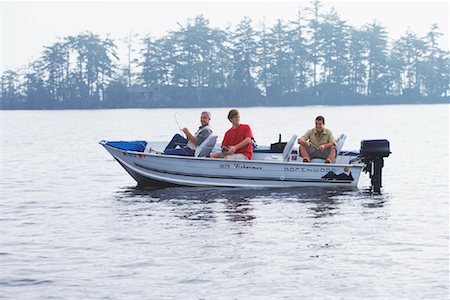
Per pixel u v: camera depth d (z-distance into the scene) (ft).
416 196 61.36
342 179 65.41
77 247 41.60
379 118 321.73
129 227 47.44
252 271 36.09
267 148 71.10
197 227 47.19
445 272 35.63
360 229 46.26
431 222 48.73
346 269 36.35
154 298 32.04
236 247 41.16
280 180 65.00
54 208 56.13
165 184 66.49
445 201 58.39
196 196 60.95
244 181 65.05
